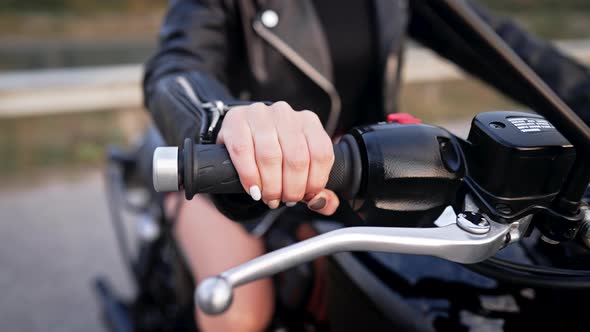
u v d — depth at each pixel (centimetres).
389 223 52
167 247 123
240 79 111
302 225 88
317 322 85
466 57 114
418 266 64
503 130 51
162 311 131
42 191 258
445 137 52
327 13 112
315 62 105
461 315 58
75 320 176
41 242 218
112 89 291
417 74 342
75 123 318
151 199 122
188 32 95
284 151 47
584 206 53
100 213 240
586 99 89
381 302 61
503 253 64
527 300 60
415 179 48
